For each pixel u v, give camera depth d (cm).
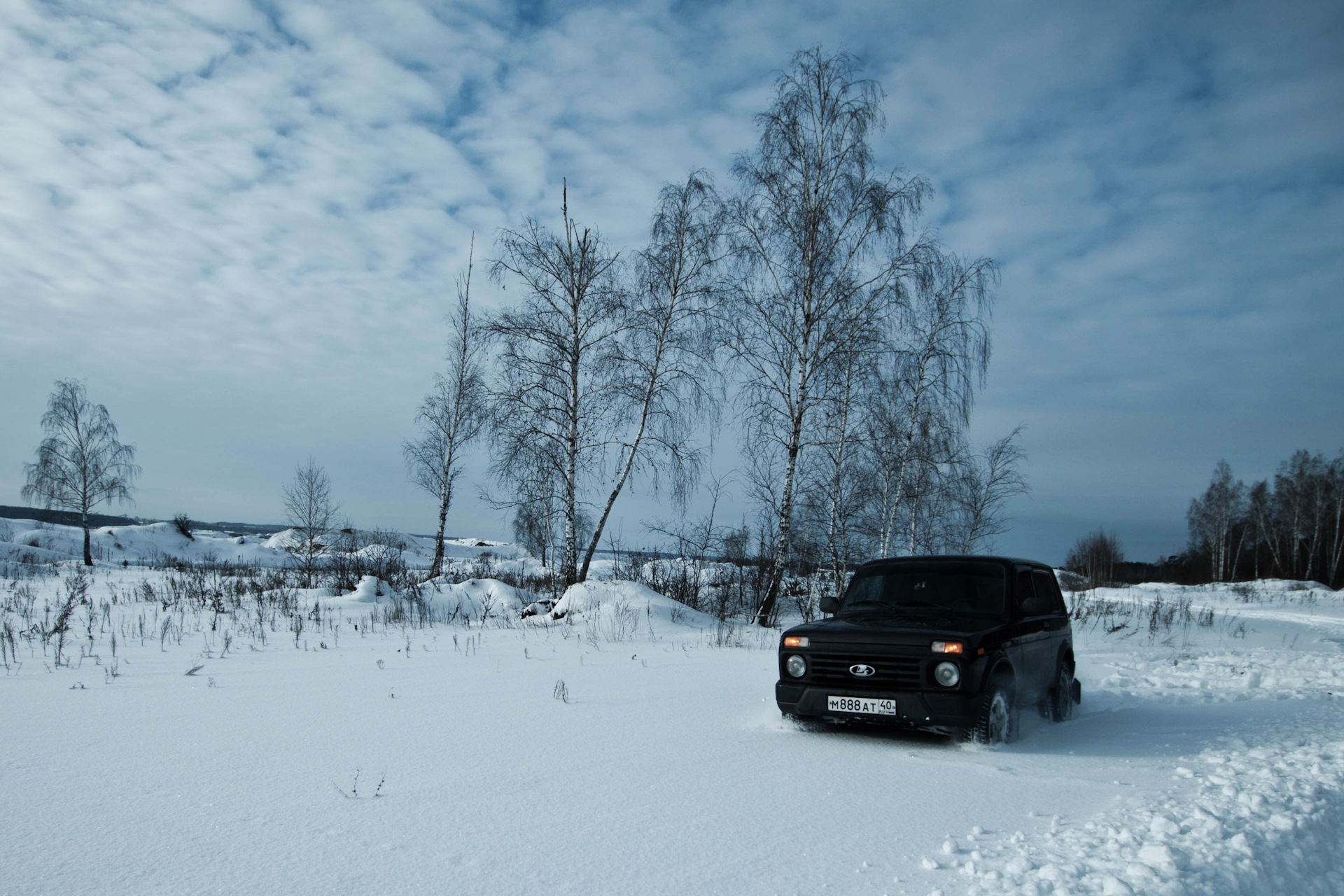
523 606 1981
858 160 1788
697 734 616
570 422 2017
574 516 2003
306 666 975
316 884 319
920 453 1945
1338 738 640
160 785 461
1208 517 6712
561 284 2055
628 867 342
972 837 379
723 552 1864
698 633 1440
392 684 836
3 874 327
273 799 435
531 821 402
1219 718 759
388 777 482
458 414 3152
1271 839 361
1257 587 4094
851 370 1778
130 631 1380
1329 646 1600
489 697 761
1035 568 828
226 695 763
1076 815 422
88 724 627
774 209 1808
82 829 385
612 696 777
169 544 5266
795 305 1798
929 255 1781
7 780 468
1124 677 1058
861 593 777
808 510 1858
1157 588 3950
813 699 624
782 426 1798
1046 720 746
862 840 379
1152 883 299
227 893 310
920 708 596
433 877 328
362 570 2564
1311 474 5991
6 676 882
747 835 385
